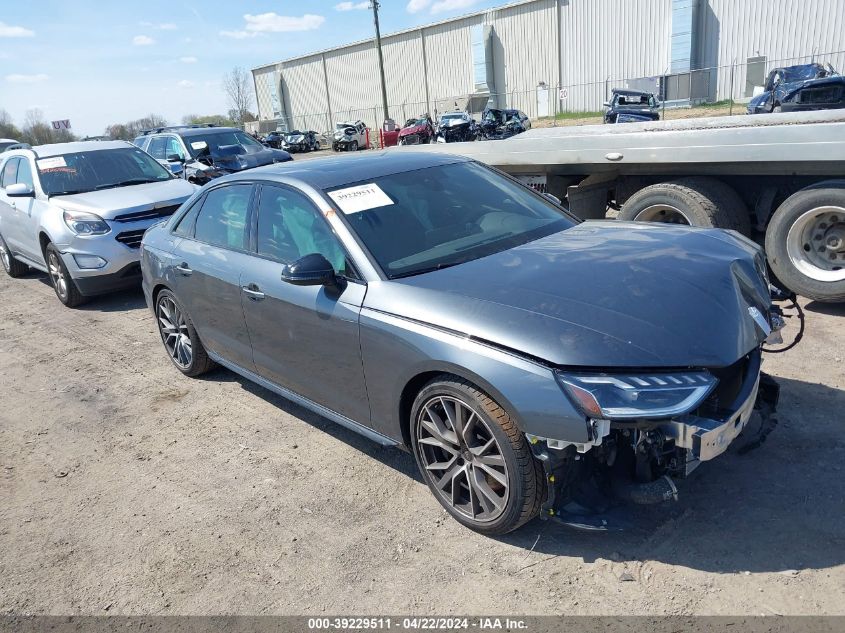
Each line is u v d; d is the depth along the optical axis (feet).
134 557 10.64
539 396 8.52
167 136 45.75
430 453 10.58
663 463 8.98
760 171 17.52
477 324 9.25
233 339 14.49
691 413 8.68
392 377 10.41
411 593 9.18
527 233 12.35
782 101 56.59
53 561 10.75
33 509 12.34
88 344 21.53
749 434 11.73
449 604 8.89
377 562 9.86
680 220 19.69
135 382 17.90
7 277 32.99
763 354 14.98
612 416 8.19
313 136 139.44
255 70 216.13
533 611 8.61
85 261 24.20
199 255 14.98
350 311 10.89
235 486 12.35
